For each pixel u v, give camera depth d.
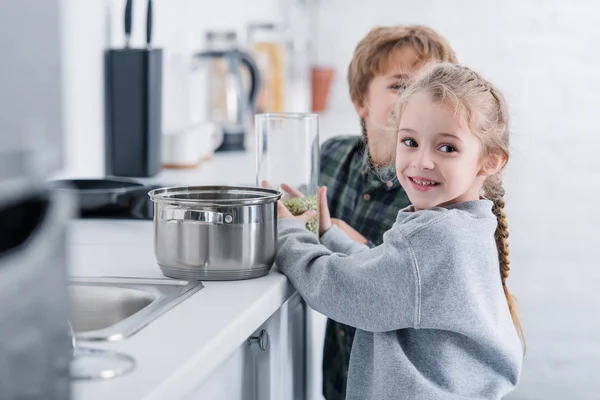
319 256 1.45
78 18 2.18
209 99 2.98
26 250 0.62
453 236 1.35
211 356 1.04
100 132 2.34
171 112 2.74
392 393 1.39
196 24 3.18
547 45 3.87
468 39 3.95
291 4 4.30
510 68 3.90
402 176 1.51
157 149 2.32
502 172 1.59
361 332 1.52
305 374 1.88
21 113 0.59
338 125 3.71
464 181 1.46
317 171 1.65
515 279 3.79
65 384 0.68
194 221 1.35
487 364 1.41
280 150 1.62
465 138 1.45
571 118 3.83
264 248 1.40
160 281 1.36
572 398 3.65
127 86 2.23
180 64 2.74
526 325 3.69
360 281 1.37
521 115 3.86
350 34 4.23
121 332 1.07
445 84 1.47
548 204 3.80
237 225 1.36
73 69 2.16
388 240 1.38
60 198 0.66
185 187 1.51
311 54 4.26
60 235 0.66
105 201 1.90
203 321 1.14
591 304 3.74
